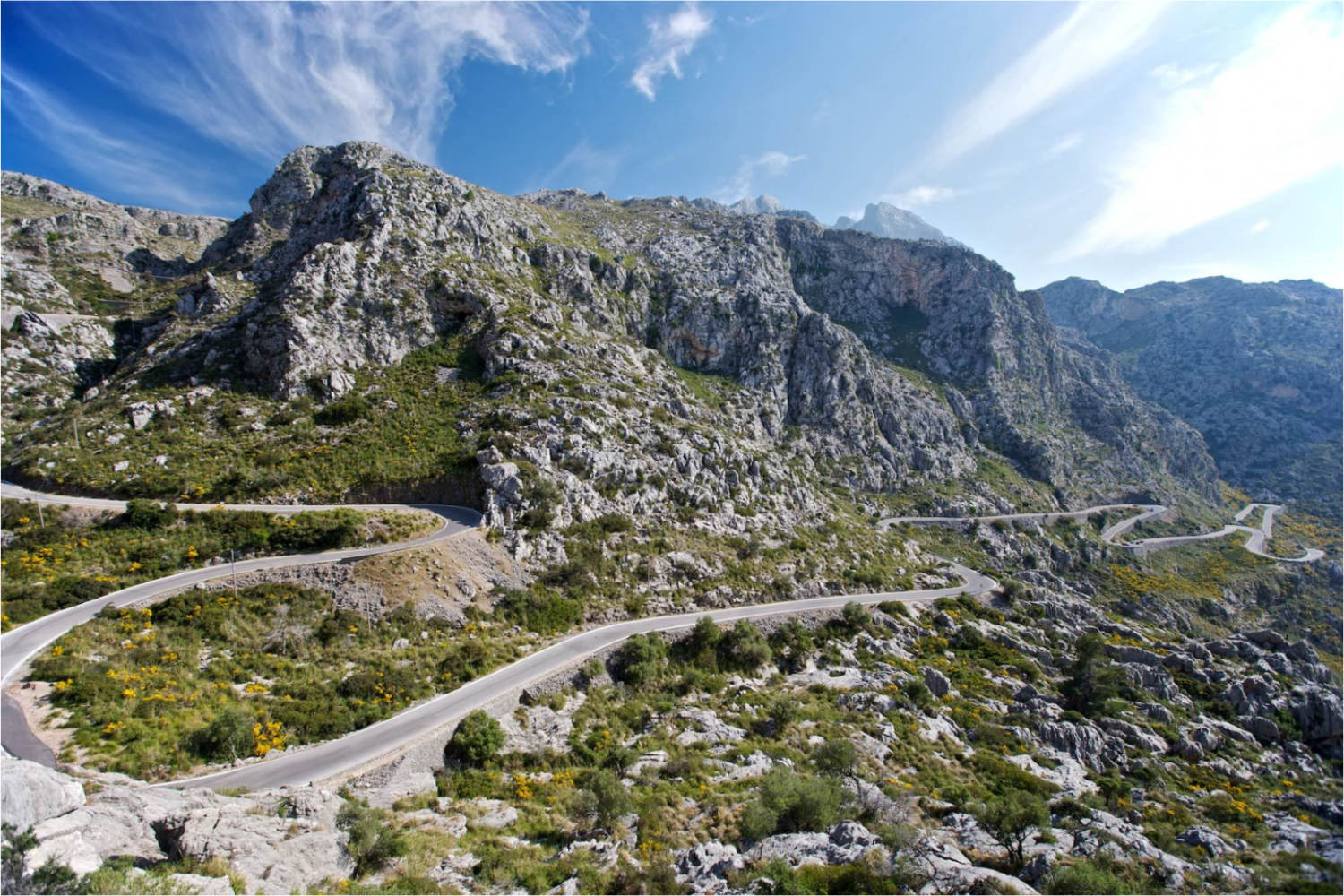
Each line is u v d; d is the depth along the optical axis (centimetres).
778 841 3053
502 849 2912
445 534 5966
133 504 5259
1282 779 5406
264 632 4422
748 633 6456
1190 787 5016
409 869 2553
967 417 16975
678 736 4700
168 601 4338
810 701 5756
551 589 6184
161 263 14600
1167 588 12469
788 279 18462
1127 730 5978
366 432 7356
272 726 3494
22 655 3509
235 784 3064
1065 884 2423
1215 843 3000
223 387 7881
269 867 2139
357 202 11081
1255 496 19588
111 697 3278
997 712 6116
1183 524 15712
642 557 7100
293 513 5753
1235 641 8894
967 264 19788
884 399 15775
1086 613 9938
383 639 4741
